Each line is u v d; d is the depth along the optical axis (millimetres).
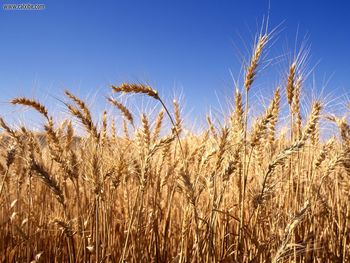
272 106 631
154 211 709
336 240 752
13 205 818
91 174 610
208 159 625
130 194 745
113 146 732
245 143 593
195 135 840
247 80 589
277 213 686
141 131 651
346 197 794
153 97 610
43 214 801
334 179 811
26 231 783
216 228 689
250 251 649
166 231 714
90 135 646
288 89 698
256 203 594
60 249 759
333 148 757
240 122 639
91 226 710
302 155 760
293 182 755
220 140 581
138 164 638
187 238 670
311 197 701
